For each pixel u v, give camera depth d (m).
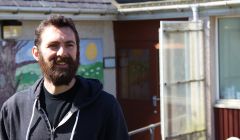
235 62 7.86
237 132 7.74
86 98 2.37
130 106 8.99
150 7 8.18
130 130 8.99
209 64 7.84
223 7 7.55
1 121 2.50
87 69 8.47
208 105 7.89
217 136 7.95
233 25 7.85
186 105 7.41
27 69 7.42
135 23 8.74
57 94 2.38
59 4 7.60
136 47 8.78
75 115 2.36
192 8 7.70
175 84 7.16
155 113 8.62
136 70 8.84
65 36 2.31
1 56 7.07
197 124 7.66
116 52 9.04
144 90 8.77
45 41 2.31
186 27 7.36
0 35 7.09
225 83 7.98
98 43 8.68
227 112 7.83
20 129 2.42
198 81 7.67
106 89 8.88
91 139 2.36
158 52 8.48
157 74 8.54
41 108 2.38
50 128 2.36
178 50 7.21
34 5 7.20
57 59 2.29
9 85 7.18
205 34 7.82
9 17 6.97
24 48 7.37
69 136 2.33
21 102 2.45
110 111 2.43
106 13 8.37
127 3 8.59
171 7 7.95
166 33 6.96
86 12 7.99
